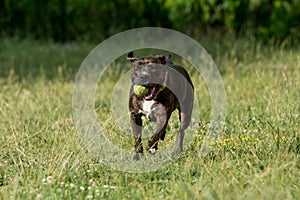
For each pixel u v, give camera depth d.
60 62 15.63
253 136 8.21
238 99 11.05
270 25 16.30
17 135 8.39
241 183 6.50
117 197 6.44
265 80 11.83
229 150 7.79
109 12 18.17
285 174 6.91
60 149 7.74
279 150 7.48
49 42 18.19
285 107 9.54
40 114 9.95
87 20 18.39
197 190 6.32
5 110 10.28
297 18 16.22
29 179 6.93
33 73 14.43
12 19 18.72
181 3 17.09
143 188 6.63
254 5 16.55
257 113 9.91
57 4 18.38
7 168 7.43
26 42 17.84
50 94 11.77
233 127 8.79
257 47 14.77
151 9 17.58
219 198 6.16
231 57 14.35
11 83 13.20
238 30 16.84
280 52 14.45
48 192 6.52
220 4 16.83
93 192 6.62
